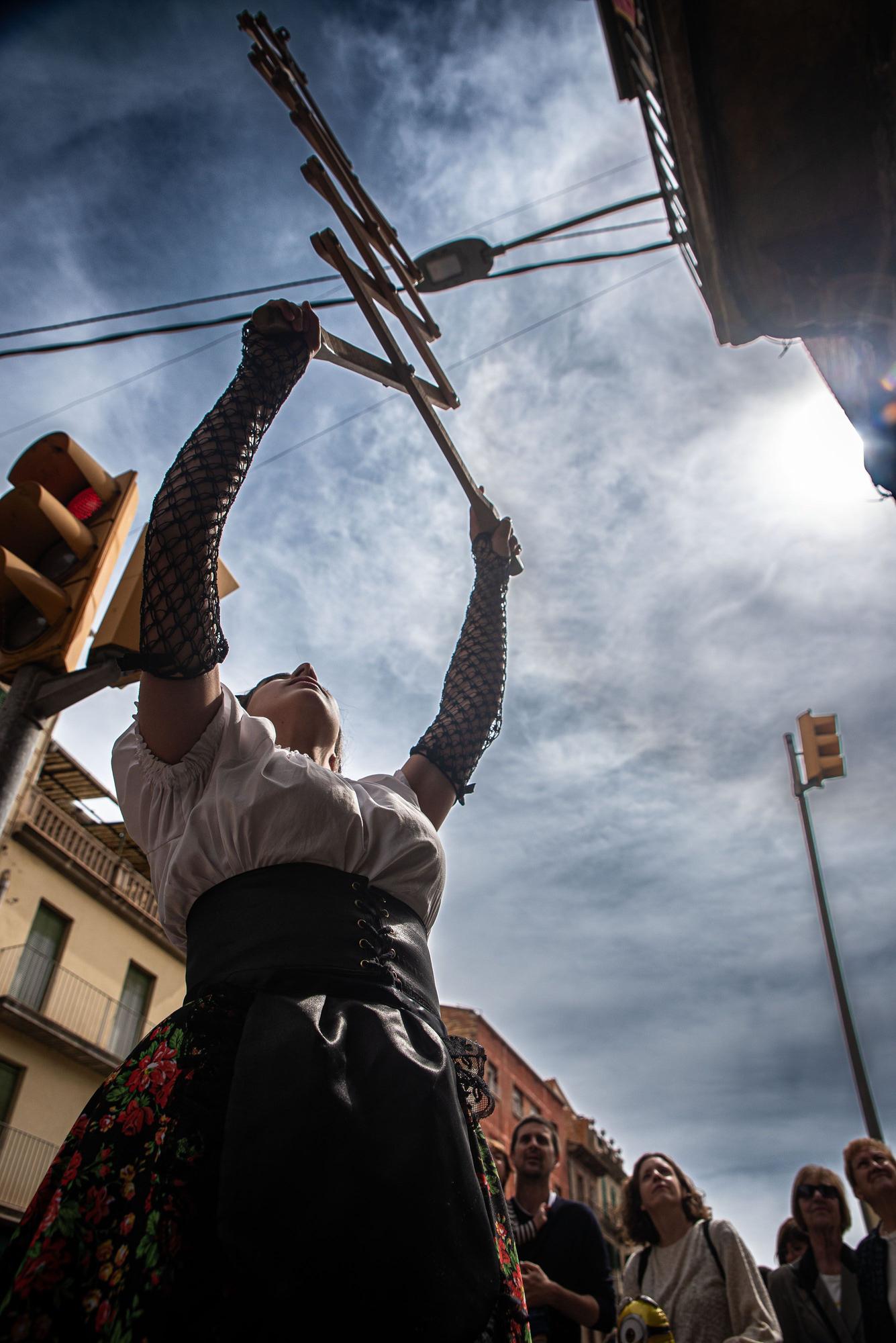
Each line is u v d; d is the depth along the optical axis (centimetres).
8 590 469
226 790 142
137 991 1952
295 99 273
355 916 136
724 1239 396
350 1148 108
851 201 429
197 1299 100
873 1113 1277
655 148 505
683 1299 386
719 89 416
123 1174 108
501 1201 136
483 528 249
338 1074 114
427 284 629
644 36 470
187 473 145
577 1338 382
